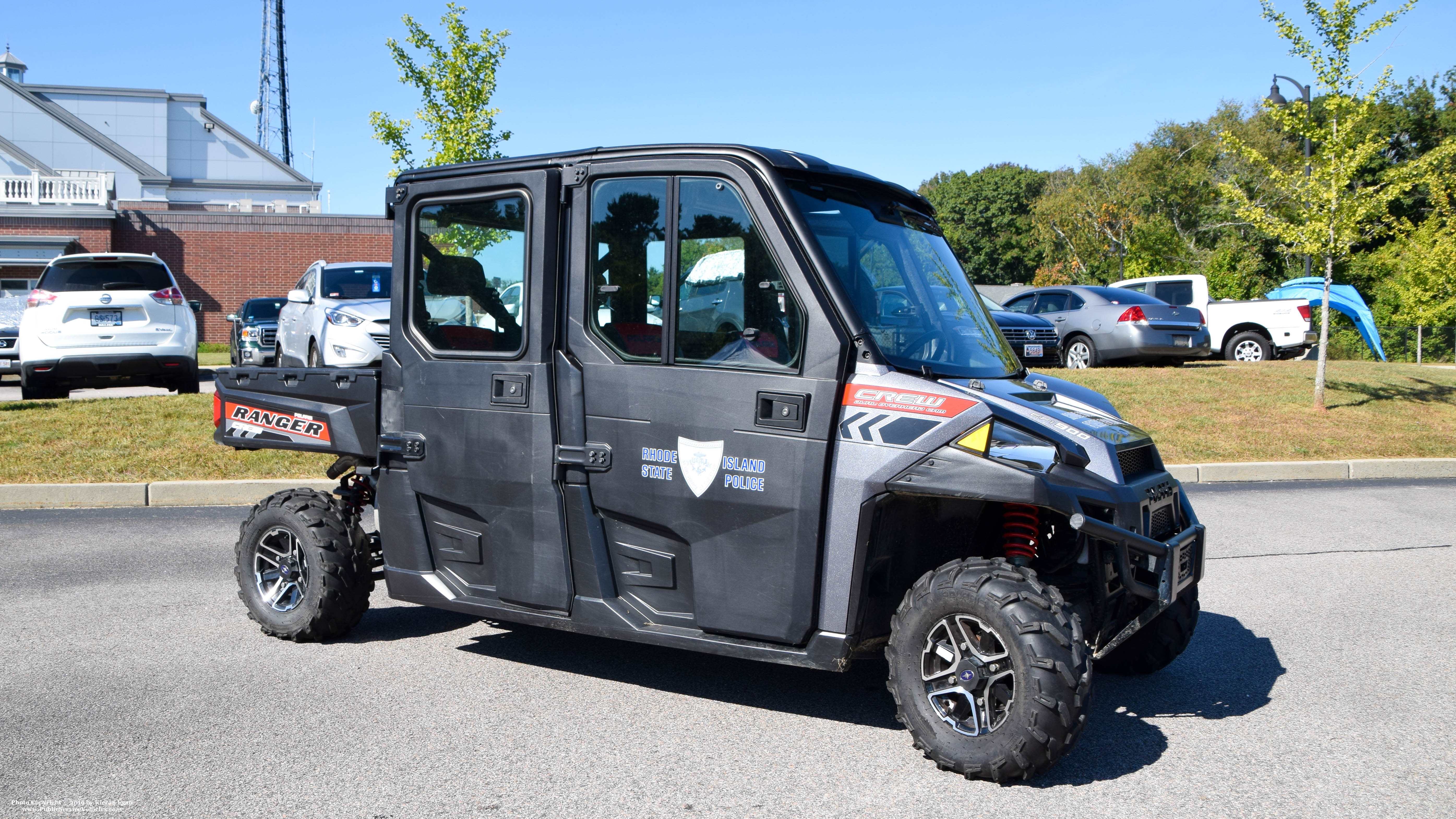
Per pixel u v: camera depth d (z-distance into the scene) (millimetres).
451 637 5285
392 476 4754
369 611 5797
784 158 3912
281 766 3635
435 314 4590
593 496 4160
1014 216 77938
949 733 3535
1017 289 29859
